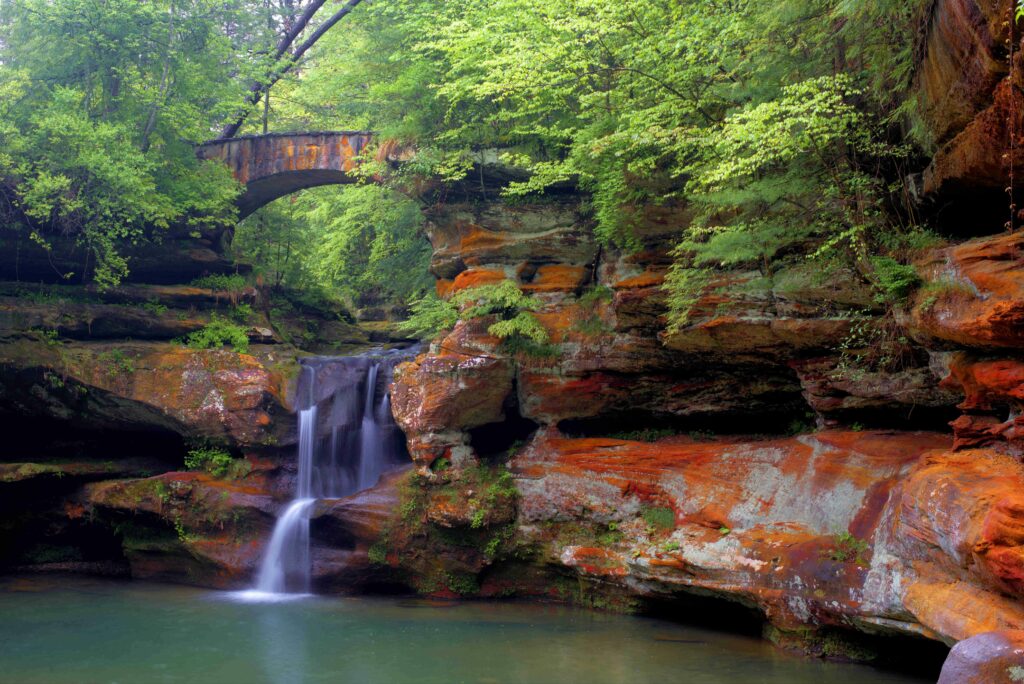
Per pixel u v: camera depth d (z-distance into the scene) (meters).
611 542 16.98
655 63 15.91
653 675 12.48
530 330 18.81
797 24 13.42
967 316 10.11
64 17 22.95
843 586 12.70
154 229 24.12
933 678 12.20
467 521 18.22
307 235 32.88
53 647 14.17
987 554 8.96
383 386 21.86
